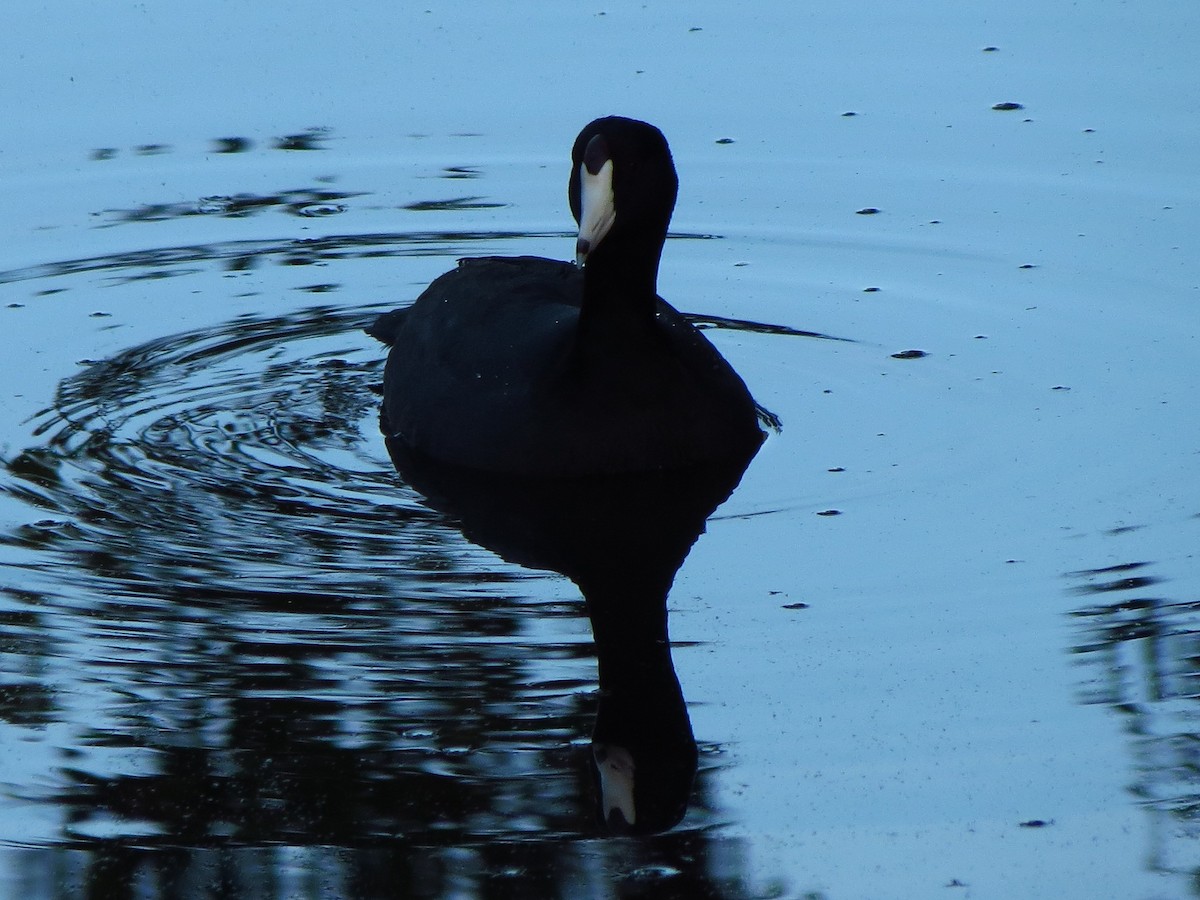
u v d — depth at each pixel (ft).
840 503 28.78
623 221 29.09
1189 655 23.24
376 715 22.16
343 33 54.65
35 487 29.76
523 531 27.91
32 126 48.78
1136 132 47.29
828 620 24.67
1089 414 32.32
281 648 23.98
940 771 20.84
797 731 21.80
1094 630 24.07
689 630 24.47
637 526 28.04
